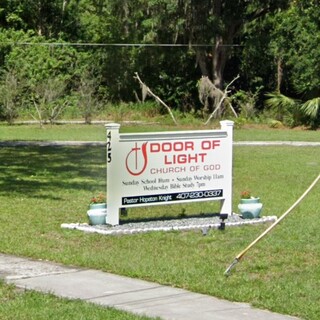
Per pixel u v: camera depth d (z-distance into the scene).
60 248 15.44
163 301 11.75
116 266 13.81
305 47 57.00
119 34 69.81
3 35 68.94
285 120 58.88
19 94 61.06
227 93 62.38
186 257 14.70
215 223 17.84
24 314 10.91
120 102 70.00
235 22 62.97
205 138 18.16
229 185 18.55
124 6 66.69
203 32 62.03
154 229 17.06
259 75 66.50
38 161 33.31
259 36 61.94
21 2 74.19
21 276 13.18
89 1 76.50
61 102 62.41
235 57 67.25
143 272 13.34
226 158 18.48
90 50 72.19
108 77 70.69
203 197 18.20
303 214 19.80
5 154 36.44
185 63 68.81
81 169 30.41
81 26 74.62
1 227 17.59
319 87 57.47
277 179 27.91
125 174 17.34
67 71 69.06
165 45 64.25
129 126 58.88
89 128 56.09
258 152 38.69
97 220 17.48
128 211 19.55
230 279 13.03
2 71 63.09
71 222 18.23
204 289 12.38
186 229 17.20
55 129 54.91
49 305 11.36
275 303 11.67
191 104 69.38
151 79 69.56
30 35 72.19
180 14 61.50
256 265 14.02
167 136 17.70
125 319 10.66
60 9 75.06
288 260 14.53
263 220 18.23
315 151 39.59
